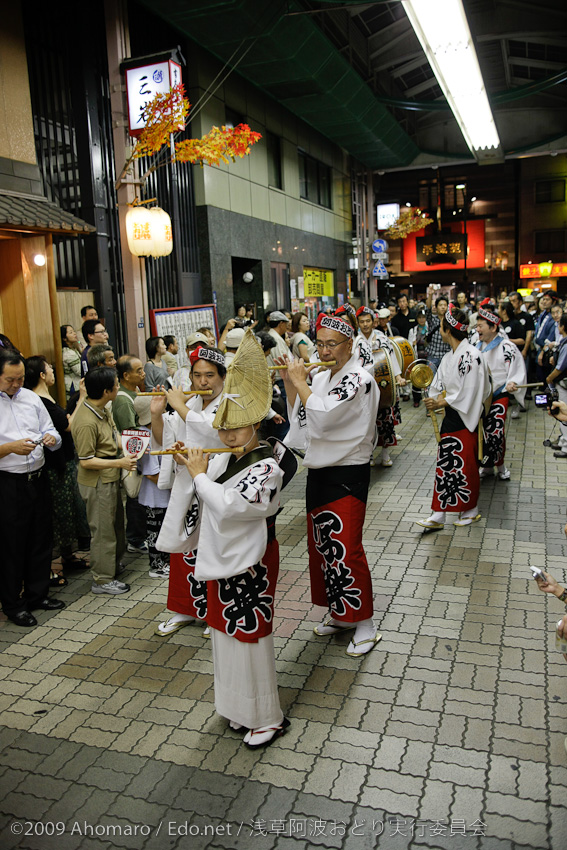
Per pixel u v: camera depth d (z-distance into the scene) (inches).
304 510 245.8
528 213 1371.8
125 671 140.9
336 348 138.7
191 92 457.1
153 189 402.9
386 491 262.2
